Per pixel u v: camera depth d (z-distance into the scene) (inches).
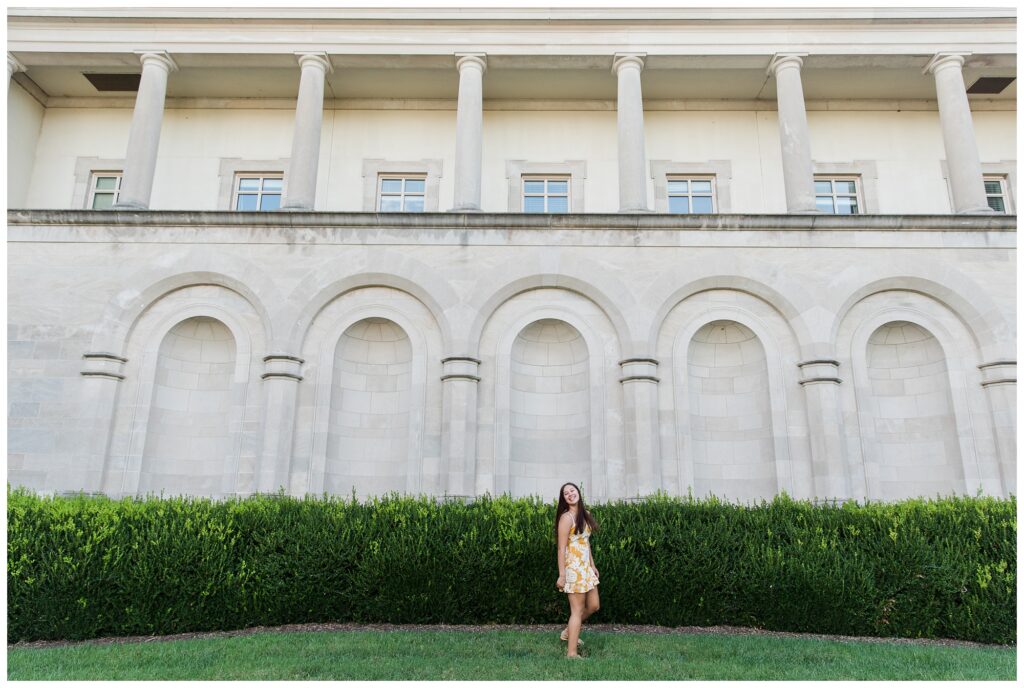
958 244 684.7
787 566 403.2
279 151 839.7
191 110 848.3
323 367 665.6
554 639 361.7
